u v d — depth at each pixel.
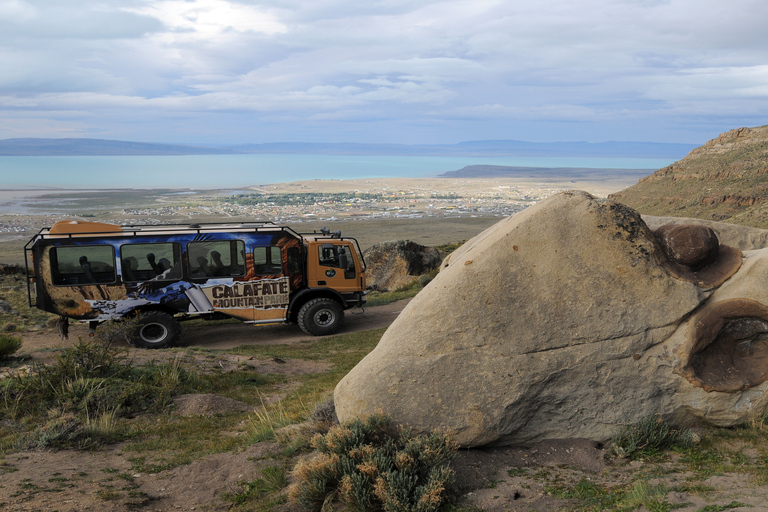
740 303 5.91
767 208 78.94
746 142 169.25
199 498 5.53
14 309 24.03
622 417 5.94
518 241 6.41
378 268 33.22
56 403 8.16
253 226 16.70
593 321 6.01
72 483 5.64
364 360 6.41
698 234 6.20
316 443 5.80
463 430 5.80
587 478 5.20
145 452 6.97
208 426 8.20
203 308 15.71
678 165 177.25
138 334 15.07
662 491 4.59
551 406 5.97
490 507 4.71
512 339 5.99
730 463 5.13
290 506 5.18
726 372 5.96
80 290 14.70
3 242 165.25
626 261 6.18
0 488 5.33
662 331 6.00
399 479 4.86
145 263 15.15
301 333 17.58
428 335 6.12
